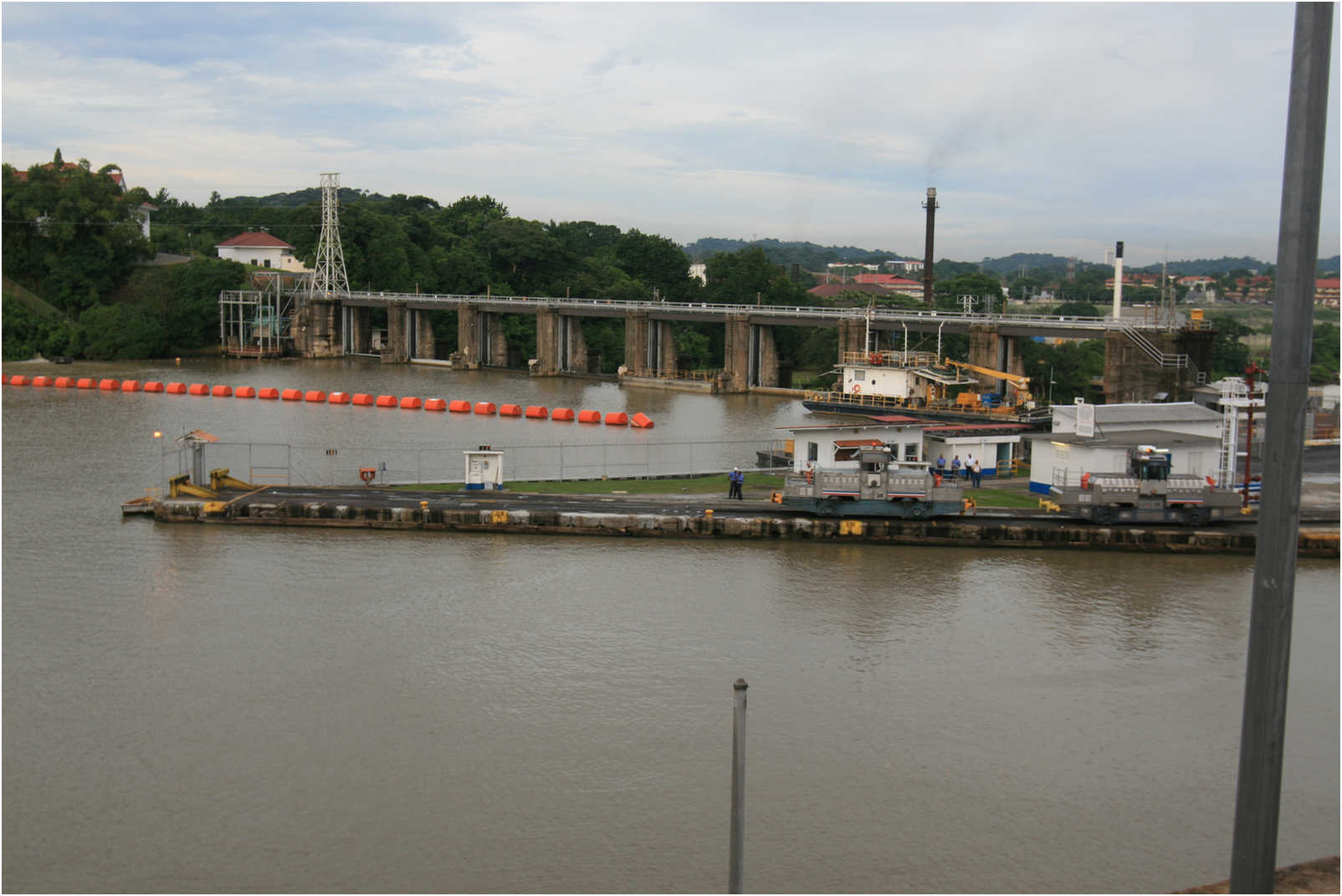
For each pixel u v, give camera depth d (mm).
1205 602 64938
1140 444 84250
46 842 39656
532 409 149000
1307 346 17609
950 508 77438
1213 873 38719
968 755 46469
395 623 60375
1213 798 43562
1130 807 42781
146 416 145500
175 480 84250
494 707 50250
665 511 79750
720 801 42625
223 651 56375
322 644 57375
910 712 50219
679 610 62781
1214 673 54906
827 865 38594
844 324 178750
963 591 66688
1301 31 17266
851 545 76500
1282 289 17703
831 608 63344
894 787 43844
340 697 51188
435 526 78812
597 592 65750
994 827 41250
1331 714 51688
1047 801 43062
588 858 38844
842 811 42062
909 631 60000
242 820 41031
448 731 47938
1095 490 76250
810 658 56188
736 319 195875
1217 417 91750
